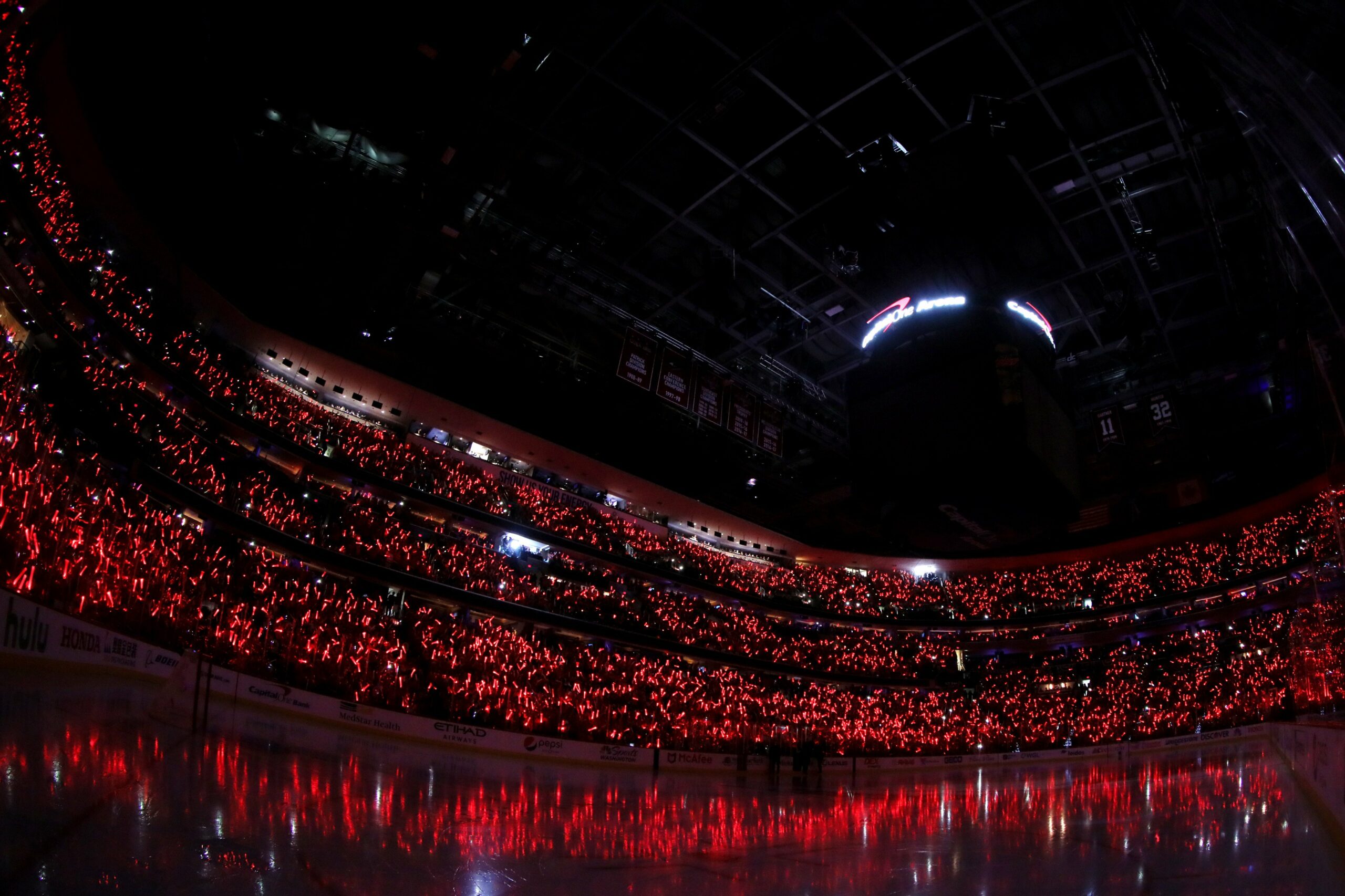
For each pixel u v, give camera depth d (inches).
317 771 371.6
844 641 1656.0
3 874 112.1
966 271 1379.2
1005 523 1465.3
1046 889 202.2
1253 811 374.6
